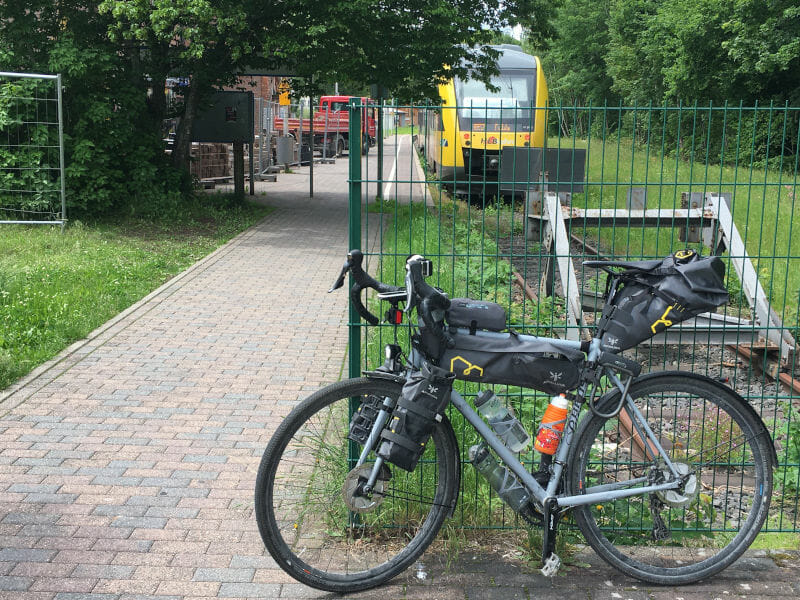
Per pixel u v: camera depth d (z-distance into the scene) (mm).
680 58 39188
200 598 3535
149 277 10727
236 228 15289
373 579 3631
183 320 8617
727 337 7672
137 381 6625
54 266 10633
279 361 7262
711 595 3609
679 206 10930
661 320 3549
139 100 15242
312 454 4129
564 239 8578
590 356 3629
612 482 3895
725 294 3506
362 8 15242
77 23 15203
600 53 61562
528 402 5125
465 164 15281
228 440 5441
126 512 4355
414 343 3590
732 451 4078
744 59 34625
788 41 33000
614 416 3633
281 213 17781
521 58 20641
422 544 3725
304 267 11719
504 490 3654
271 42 15703
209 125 18219
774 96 36719
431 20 16281
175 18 14711
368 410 3641
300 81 19188
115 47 15469
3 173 14000
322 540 3965
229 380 6707
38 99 13773
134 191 15703
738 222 13383
